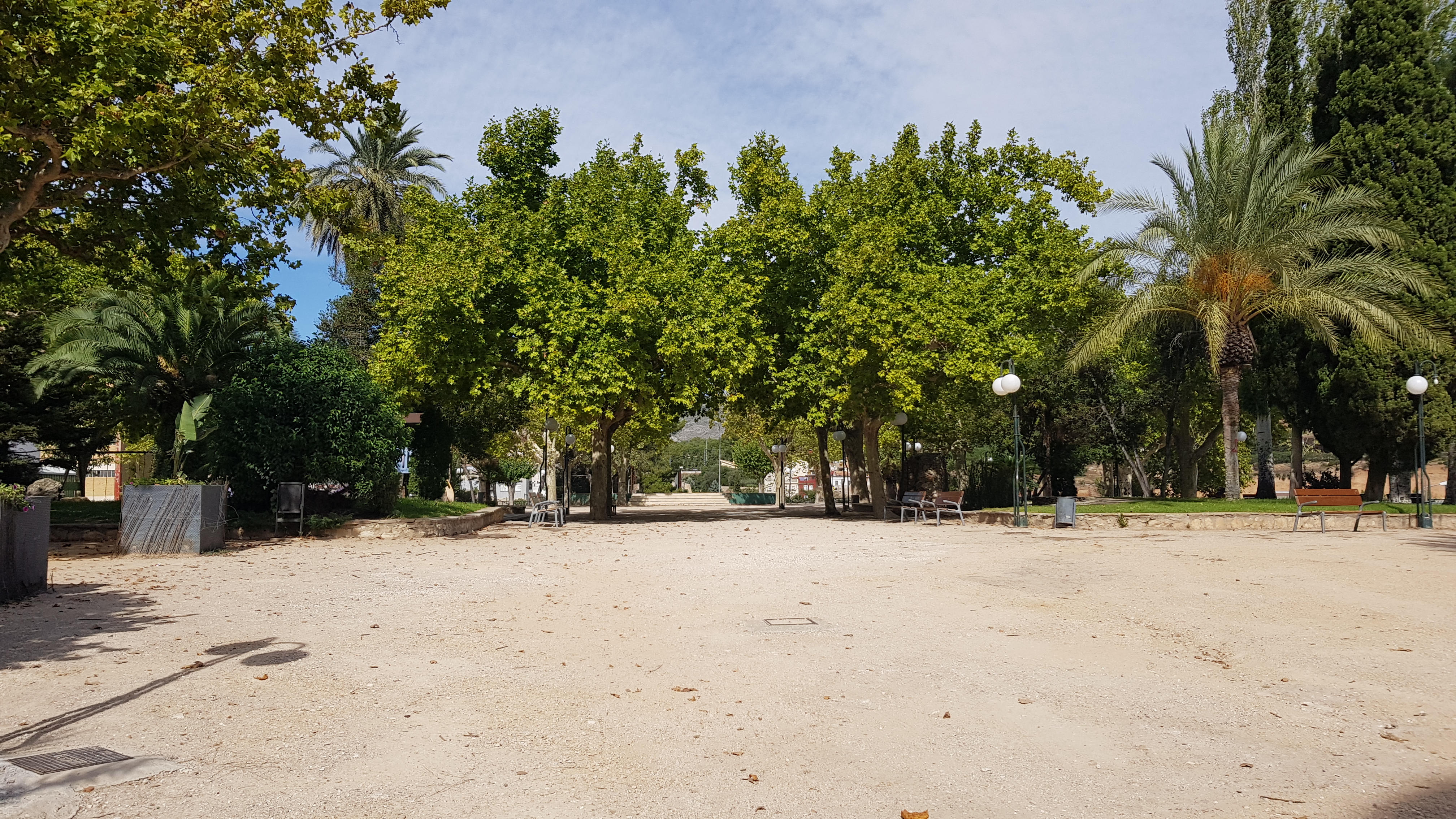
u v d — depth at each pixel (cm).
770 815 388
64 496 3550
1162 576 1115
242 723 525
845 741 491
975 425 3516
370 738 498
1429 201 2492
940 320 2372
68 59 927
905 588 1053
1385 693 579
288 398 1820
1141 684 609
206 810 391
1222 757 463
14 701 572
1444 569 1162
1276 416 3925
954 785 424
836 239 2552
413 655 704
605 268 2503
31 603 969
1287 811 389
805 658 688
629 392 2439
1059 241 2642
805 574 1198
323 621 858
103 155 970
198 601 982
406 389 2459
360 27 1191
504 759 463
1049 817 385
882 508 2764
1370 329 2091
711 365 2461
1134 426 3538
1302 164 2244
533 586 1099
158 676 638
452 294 2248
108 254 1206
